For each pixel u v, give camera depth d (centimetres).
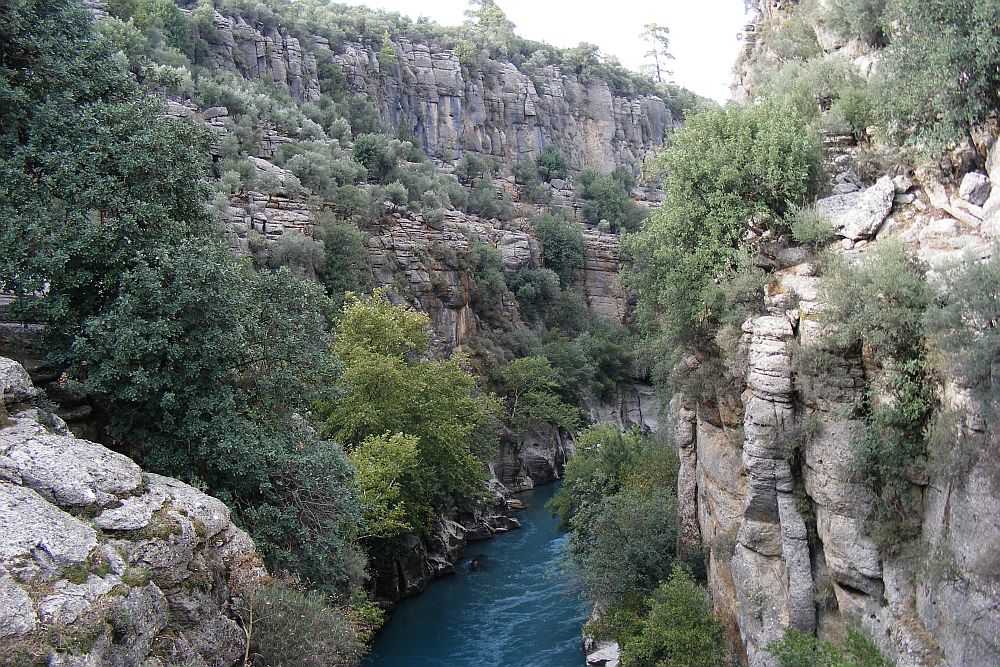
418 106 11800
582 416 7825
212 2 9406
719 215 2509
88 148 1809
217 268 1795
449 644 3328
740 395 2327
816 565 2039
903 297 1820
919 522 1777
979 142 2148
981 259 1658
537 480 6881
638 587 2880
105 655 1131
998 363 1511
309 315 2127
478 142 12231
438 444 4016
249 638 1440
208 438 1739
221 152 6431
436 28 13238
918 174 2262
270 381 1972
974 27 2048
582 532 3516
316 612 1648
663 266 2675
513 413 7112
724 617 2386
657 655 2447
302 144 7494
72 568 1161
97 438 1753
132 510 1339
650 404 8725
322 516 2011
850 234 2219
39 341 1762
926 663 1644
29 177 1770
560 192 11719
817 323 1980
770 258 2408
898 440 1792
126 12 7388
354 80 10788
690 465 2880
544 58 13862
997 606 1469
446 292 7400
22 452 1305
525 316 8881
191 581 1394
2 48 1911
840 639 1936
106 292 1805
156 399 1759
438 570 4191
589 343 8594
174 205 1994
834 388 1923
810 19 3641
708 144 2647
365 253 6656
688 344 2588
